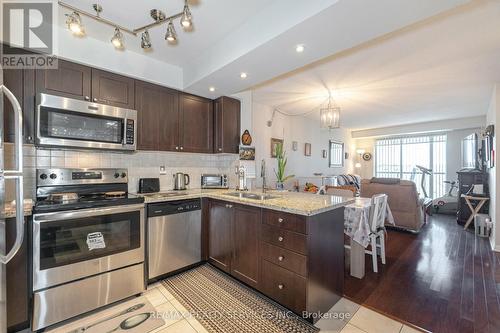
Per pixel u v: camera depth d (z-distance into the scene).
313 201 2.15
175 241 2.51
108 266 1.99
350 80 3.23
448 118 5.80
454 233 4.18
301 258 1.74
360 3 1.35
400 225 4.20
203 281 2.41
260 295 2.14
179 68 2.87
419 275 2.55
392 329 1.70
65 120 2.05
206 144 3.23
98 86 2.29
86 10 1.81
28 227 1.70
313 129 6.01
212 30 2.10
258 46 1.87
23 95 1.91
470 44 2.27
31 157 2.15
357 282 2.40
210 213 2.73
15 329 1.65
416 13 1.45
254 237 2.14
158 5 1.76
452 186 6.19
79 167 2.41
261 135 4.47
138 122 2.57
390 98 4.09
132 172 2.79
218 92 3.04
